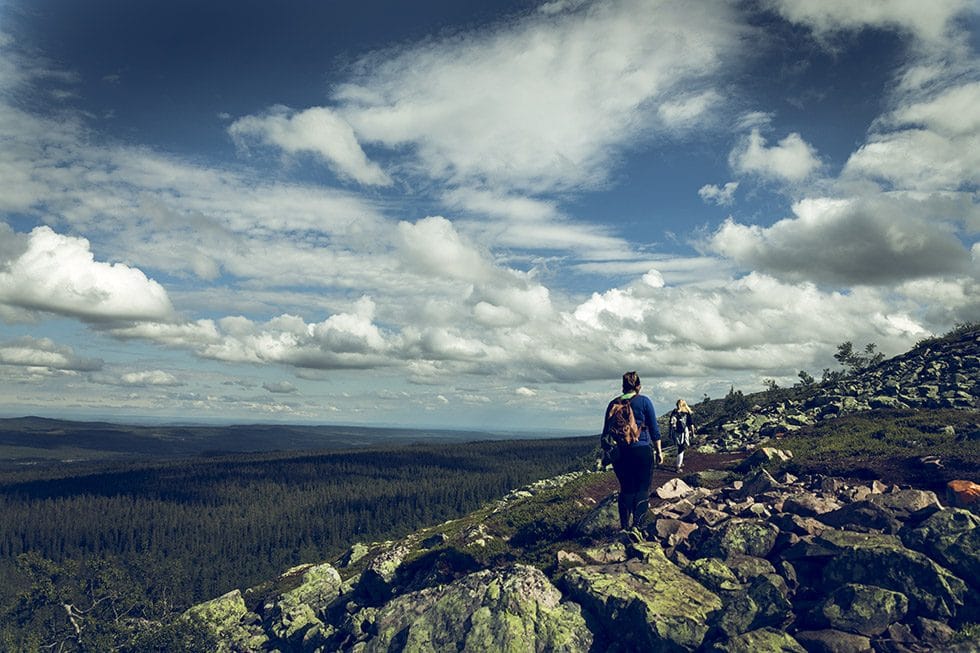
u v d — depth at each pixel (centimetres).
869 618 1097
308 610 3216
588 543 1783
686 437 2522
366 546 5528
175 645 3934
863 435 2345
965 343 3625
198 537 18925
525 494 3988
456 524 4006
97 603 5200
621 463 1543
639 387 1566
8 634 4859
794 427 3111
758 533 1447
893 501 1374
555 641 1379
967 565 1117
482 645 1432
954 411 2619
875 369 4109
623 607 1344
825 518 1453
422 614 1683
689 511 1741
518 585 1553
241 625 3703
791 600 1248
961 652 976
